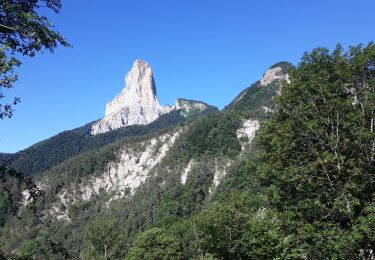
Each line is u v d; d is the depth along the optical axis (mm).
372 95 23047
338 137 23344
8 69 9641
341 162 22469
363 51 25094
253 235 33500
